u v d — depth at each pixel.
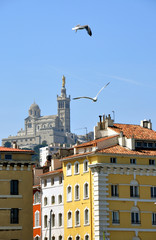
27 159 140.25
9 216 136.25
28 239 136.88
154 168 151.38
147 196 150.12
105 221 144.50
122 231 145.75
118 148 151.88
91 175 148.62
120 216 146.25
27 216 137.75
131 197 148.25
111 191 146.88
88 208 149.50
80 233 152.38
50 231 150.62
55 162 171.88
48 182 170.75
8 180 137.50
